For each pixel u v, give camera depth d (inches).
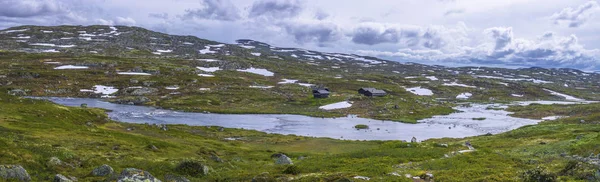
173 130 3351.4
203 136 3289.9
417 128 4557.1
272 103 6565.0
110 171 1157.7
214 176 1267.2
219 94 6973.4
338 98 7180.1
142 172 944.9
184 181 1170.0
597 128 3009.4
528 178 1015.6
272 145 2955.2
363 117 5521.7
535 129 3353.8
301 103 6692.9
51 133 2068.2
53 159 1197.7
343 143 3075.8
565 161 1485.0
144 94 6702.8
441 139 3548.2
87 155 1503.4
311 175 1195.3
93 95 6520.7
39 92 6333.7
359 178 1079.6
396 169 1337.4
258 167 1621.6
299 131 4168.3
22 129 2034.9
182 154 2014.0
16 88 6299.2
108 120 3533.5
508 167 1364.4
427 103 7012.8
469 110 6673.2
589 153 1642.5
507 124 4975.4
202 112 5541.3
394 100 7071.9
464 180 1058.7
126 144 2073.1
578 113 5644.7
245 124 4581.7
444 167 1395.2
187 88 7303.2
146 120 4466.0
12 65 7731.3
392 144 2244.1
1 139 1300.4
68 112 3253.0
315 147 2866.6
